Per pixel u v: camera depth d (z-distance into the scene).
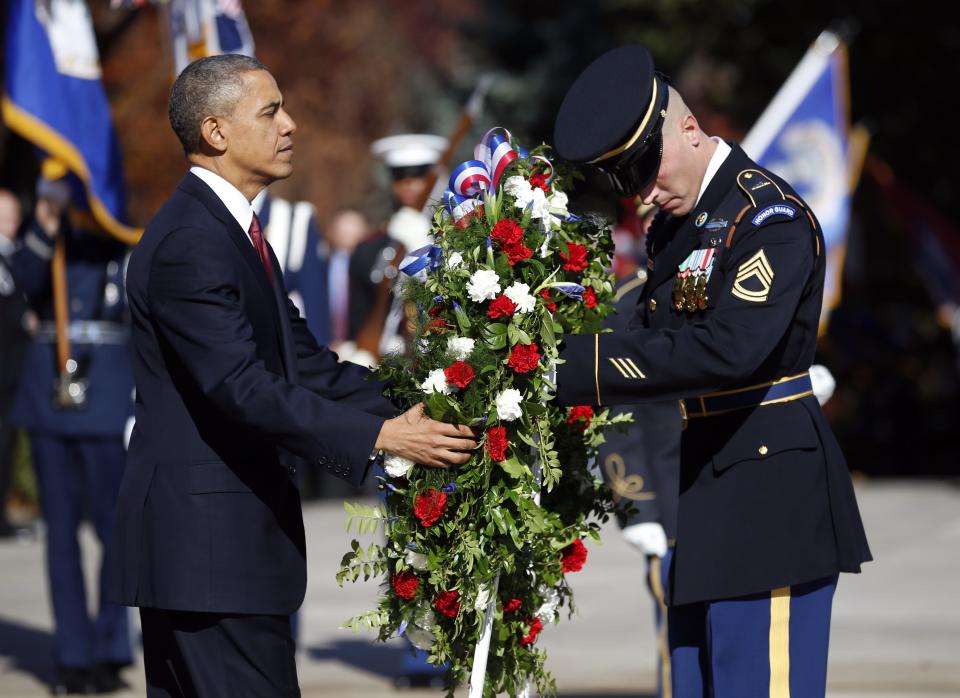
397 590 7.19
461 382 6.87
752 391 7.14
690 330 6.94
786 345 7.08
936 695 11.45
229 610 6.82
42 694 12.14
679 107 7.21
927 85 35.91
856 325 36.91
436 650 7.23
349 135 41.06
